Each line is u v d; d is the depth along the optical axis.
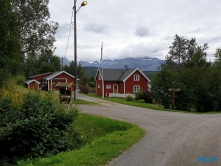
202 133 8.96
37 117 8.24
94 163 5.41
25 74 59.50
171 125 10.74
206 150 6.60
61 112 8.94
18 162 6.61
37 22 27.03
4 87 13.86
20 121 7.45
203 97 23.38
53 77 41.25
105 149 6.51
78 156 5.95
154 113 15.59
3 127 7.64
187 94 21.17
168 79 21.25
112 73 41.72
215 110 24.38
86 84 58.16
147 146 6.99
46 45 27.72
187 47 50.31
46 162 5.71
